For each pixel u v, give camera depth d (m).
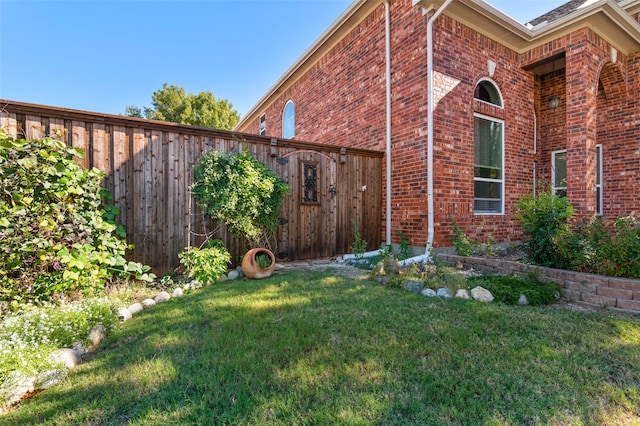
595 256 3.64
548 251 4.05
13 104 3.56
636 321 2.82
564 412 1.64
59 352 2.21
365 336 2.50
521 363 2.09
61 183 3.49
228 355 2.23
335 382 1.90
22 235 3.18
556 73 7.52
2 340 2.17
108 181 4.16
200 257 4.30
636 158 6.48
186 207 4.77
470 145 6.04
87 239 3.63
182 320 2.91
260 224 5.18
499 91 6.54
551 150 7.64
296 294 3.66
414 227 5.91
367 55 7.21
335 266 5.53
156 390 1.86
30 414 1.69
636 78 6.48
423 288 3.78
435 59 5.59
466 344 2.35
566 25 5.71
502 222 6.54
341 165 6.38
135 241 4.36
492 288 3.60
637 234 3.48
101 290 3.72
